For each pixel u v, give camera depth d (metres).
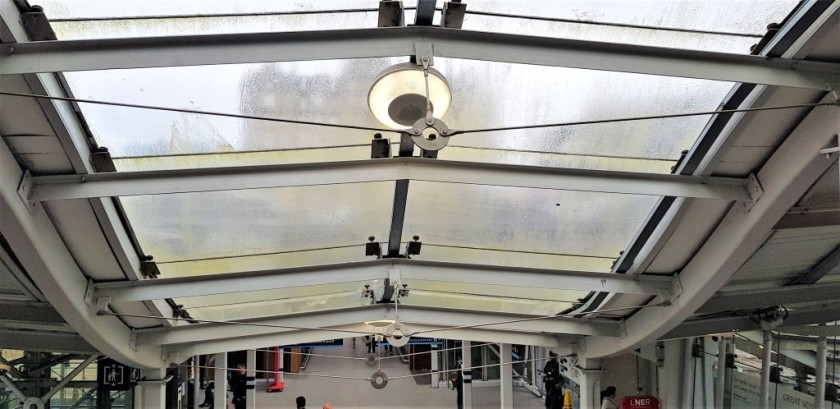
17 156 4.00
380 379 6.84
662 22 3.71
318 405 14.60
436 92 3.36
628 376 11.82
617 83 4.10
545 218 5.57
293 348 19.00
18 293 6.10
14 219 4.12
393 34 3.57
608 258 6.20
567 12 3.63
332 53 3.53
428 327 8.64
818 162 4.15
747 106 4.02
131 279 5.72
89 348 7.68
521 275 6.29
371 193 5.18
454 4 3.48
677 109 4.28
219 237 5.50
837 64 3.72
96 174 4.27
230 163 4.64
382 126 4.45
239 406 12.44
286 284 6.08
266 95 4.08
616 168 4.96
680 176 4.70
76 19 3.42
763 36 3.73
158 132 4.22
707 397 9.97
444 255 6.38
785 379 8.36
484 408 14.49
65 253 5.03
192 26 3.59
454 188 5.12
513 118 4.43
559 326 7.89
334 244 5.98
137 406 8.34
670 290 6.25
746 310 7.69
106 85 3.78
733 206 5.00
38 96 3.17
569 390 12.34
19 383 8.89
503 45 3.62
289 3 3.49
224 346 8.22
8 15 3.16
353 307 7.93
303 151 4.68
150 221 5.11
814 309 7.65
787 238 5.65
